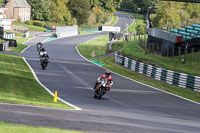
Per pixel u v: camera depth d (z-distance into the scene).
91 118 26.05
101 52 142.00
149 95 48.75
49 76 60.72
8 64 71.88
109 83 41.34
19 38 181.00
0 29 129.62
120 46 141.12
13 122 21.05
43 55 70.25
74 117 25.62
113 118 27.36
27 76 57.03
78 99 39.28
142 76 76.31
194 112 37.84
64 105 33.06
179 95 51.56
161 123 27.47
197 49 85.19
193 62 82.44
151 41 113.56
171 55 95.75
